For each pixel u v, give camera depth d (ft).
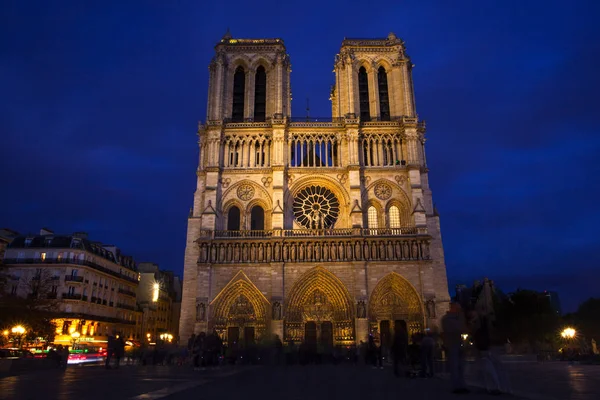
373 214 289.74
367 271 266.77
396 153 300.40
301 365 187.62
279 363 186.50
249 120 311.68
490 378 64.28
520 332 305.73
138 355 218.18
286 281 264.52
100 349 285.02
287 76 321.93
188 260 276.00
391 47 325.62
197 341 161.89
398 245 270.67
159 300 426.10
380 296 265.54
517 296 318.86
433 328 235.20
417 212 277.64
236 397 57.72
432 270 265.95
